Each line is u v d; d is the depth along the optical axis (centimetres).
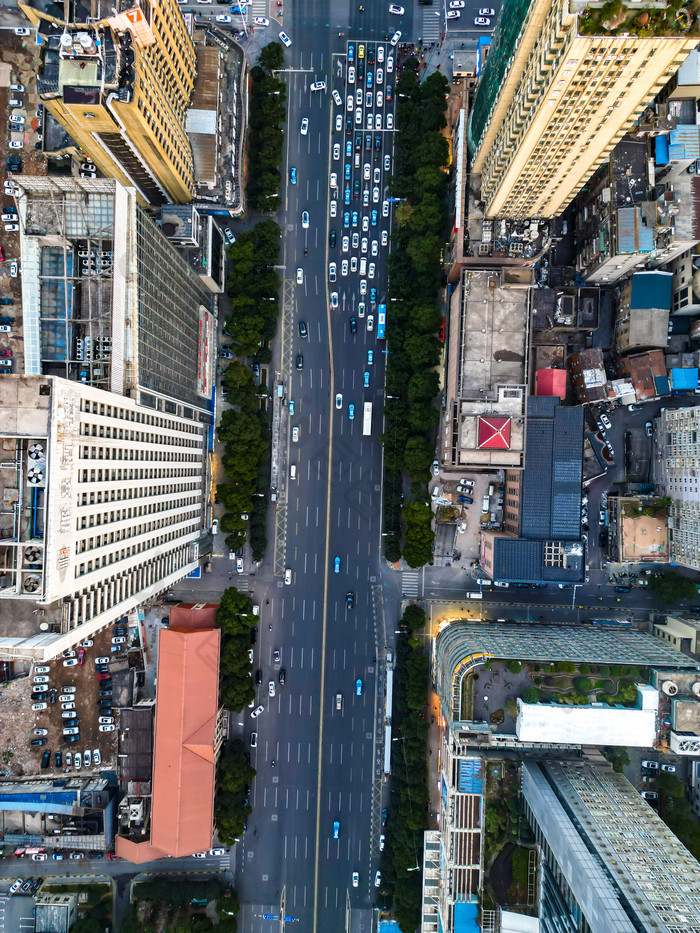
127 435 8831
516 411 11681
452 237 12731
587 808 9800
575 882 8581
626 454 13638
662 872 8600
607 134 8881
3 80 13112
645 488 13475
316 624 13588
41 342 8631
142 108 9381
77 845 12938
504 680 10869
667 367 12912
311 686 13500
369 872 13212
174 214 11550
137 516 9269
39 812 13012
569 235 13675
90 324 8675
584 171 9894
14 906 12938
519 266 12031
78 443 7188
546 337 13725
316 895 13162
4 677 13300
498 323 11850
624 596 13662
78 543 7300
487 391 11875
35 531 6919
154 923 12812
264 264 13400
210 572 13688
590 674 10762
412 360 12950
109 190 8388
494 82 10300
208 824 12094
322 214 13725
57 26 9000
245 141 13138
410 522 13050
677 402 13438
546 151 9300
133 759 12788
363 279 13688
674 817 11675
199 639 12200
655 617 13375
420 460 12875
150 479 9644
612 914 7506
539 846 10356
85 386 7288
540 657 10788
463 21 13588
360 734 13438
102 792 12925
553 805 9762
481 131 11088
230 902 12650
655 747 10625
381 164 13700
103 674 13450
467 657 10831
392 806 12962
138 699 13512
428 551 12962
